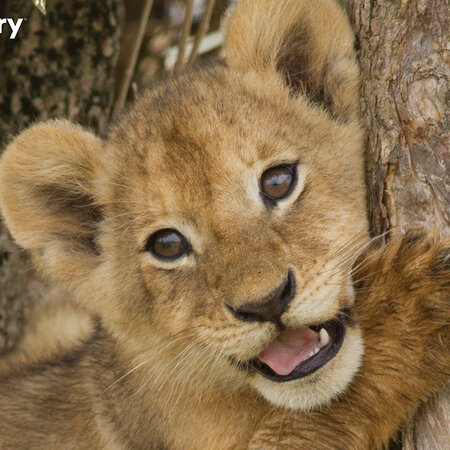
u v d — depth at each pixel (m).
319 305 6.49
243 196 6.72
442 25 6.34
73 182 7.89
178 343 7.22
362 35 7.29
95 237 8.03
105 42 11.75
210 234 6.74
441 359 6.32
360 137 7.27
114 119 8.27
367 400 6.66
